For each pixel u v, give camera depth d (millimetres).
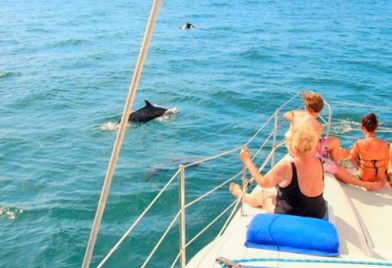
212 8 56750
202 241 9562
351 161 7488
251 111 18891
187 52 31312
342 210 5863
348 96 20938
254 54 30375
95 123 17547
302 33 39188
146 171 13195
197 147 15188
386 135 15375
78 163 13922
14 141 15609
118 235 9922
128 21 45969
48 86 22656
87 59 29219
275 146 7582
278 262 4293
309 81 23547
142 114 17875
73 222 10547
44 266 9023
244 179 6219
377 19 48312
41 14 49969
